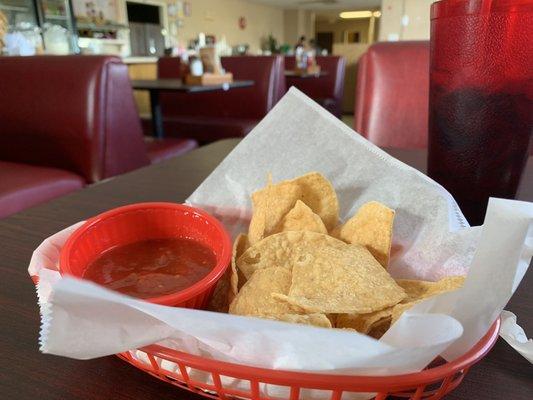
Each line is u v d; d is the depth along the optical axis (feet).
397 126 4.03
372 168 1.53
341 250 1.26
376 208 1.34
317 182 1.52
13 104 5.04
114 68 4.81
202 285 1.11
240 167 1.77
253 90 10.10
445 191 1.35
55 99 4.79
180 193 2.40
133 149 5.32
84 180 4.87
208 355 0.92
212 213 1.72
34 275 1.12
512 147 1.59
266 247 1.36
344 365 0.79
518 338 1.02
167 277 1.32
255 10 28.66
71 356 0.82
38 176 4.44
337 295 1.10
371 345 0.74
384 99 4.04
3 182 4.17
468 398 0.98
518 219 0.88
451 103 1.62
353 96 23.52
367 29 40.09
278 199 1.53
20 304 1.35
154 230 1.56
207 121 10.11
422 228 1.37
